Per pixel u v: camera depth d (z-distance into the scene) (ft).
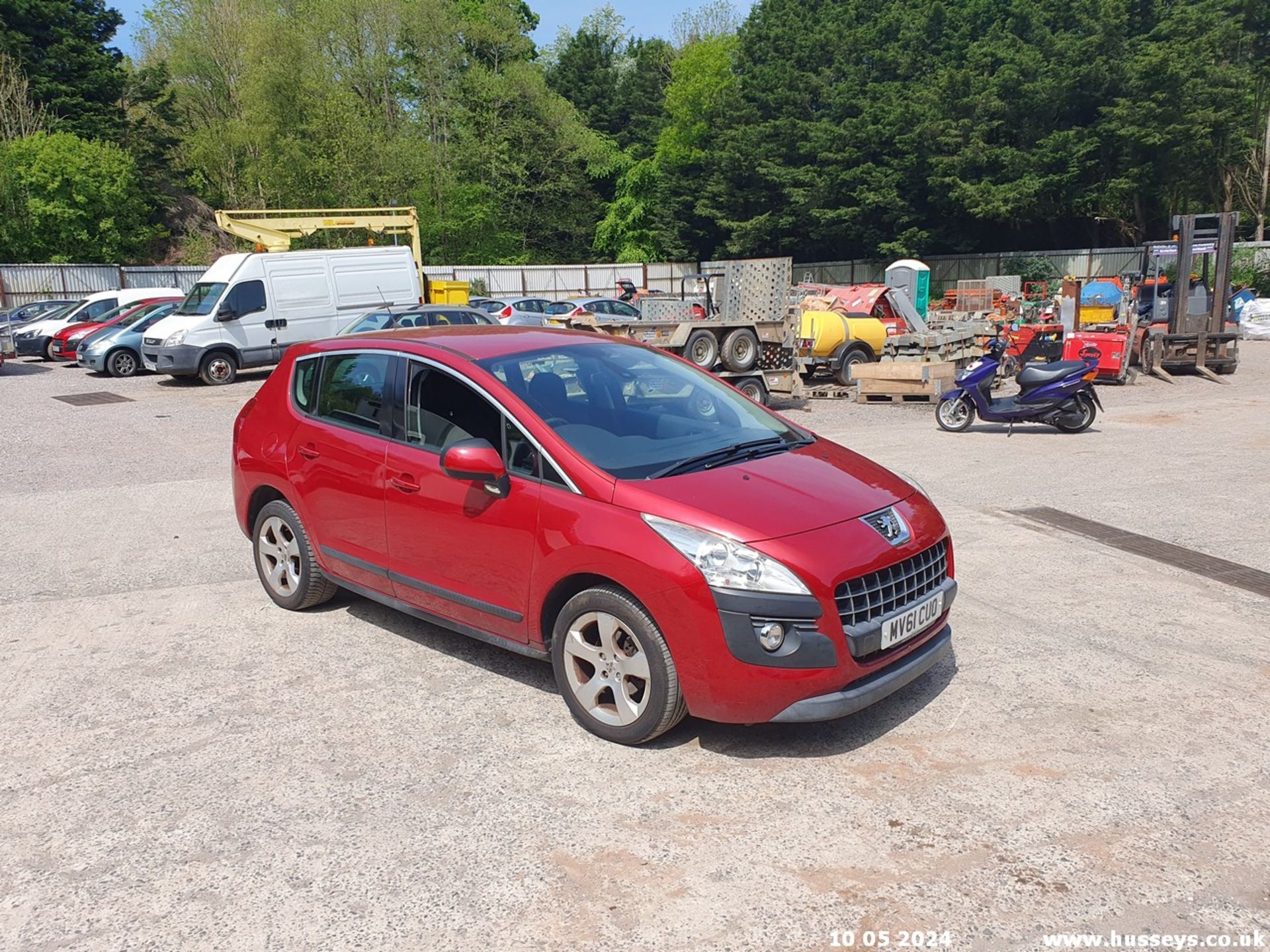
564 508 12.25
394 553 14.71
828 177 153.69
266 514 17.52
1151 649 15.30
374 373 15.34
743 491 12.03
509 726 12.89
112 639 16.48
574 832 10.34
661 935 8.68
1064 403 36.78
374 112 158.30
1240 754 11.86
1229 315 81.41
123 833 10.52
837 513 11.92
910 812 10.62
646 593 11.36
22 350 73.10
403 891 9.40
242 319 56.90
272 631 16.67
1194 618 16.72
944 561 12.99
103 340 61.67
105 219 126.11
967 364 55.88
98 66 151.33
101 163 125.70
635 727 11.94
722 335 45.06
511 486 12.87
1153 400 47.14
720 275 47.80
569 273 150.10
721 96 167.12
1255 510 24.31
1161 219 148.15
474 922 8.91
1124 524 23.24
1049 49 142.20
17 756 12.33
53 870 9.87
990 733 12.47
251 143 150.41
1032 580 18.97
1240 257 112.88
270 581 17.84
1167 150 133.69
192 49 163.73
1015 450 34.19
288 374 17.22
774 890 9.30
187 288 119.14
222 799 11.18
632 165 190.19
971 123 142.10
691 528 11.31
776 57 164.25
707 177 169.89
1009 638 15.85
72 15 151.33
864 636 11.23
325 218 76.18
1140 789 11.06
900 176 149.07
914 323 57.31
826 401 50.75
